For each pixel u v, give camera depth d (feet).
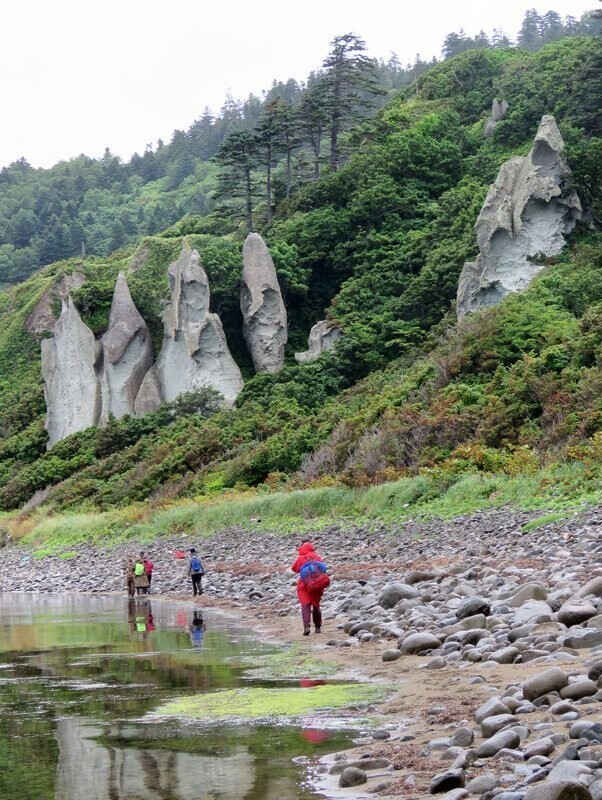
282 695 37.63
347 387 203.51
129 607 79.66
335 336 217.97
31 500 204.33
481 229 193.06
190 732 32.35
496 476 100.37
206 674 43.96
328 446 145.07
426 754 27.22
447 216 234.58
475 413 124.06
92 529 153.79
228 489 152.35
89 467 206.39
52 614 76.13
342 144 316.60
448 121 287.07
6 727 34.30
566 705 28.19
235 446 175.11
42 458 228.84
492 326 146.61
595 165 191.93
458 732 27.78
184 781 26.45
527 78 297.53
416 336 200.44
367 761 26.89
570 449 95.91
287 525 112.98
